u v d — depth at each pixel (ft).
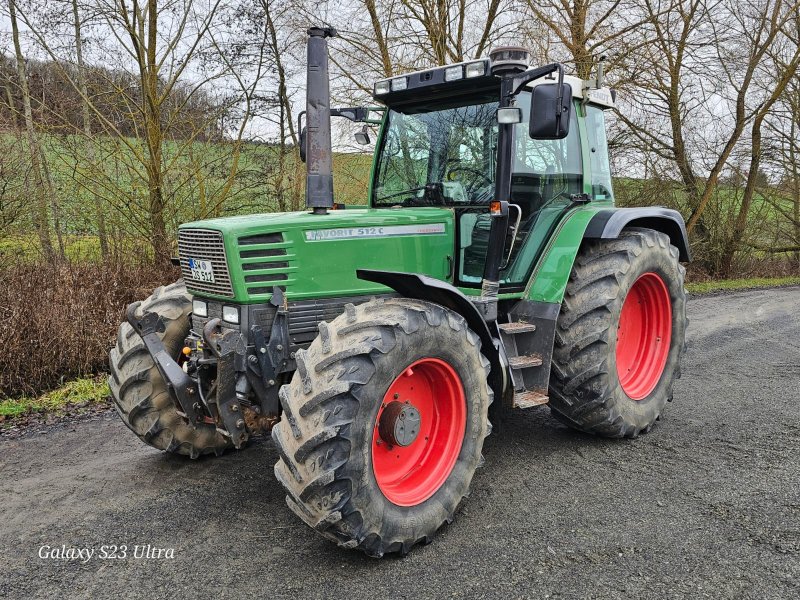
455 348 10.37
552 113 10.44
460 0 34.27
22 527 10.65
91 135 29.04
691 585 8.67
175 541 10.15
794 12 47.19
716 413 15.71
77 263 26.25
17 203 26.84
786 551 9.40
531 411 16.22
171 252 29.17
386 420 9.92
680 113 45.21
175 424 12.91
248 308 10.68
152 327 11.28
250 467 13.07
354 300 11.69
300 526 10.61
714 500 11.08
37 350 19.42
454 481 10.49
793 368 19.90
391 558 9.64
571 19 37.68
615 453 13.38
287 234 10.93
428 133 13.73
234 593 8.74
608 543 9.81
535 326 12.92
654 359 15.25
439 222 12.72
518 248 13.25
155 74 28.32
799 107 50.49
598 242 14.14
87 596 8.74
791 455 12.94
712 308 33.55
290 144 34.14
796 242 55.67
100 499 11.66
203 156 30.71
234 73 30.68
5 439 14.97
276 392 10.84
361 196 34.32
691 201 49.88
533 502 11.26
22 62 28.30
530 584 8.82
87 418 16.40
